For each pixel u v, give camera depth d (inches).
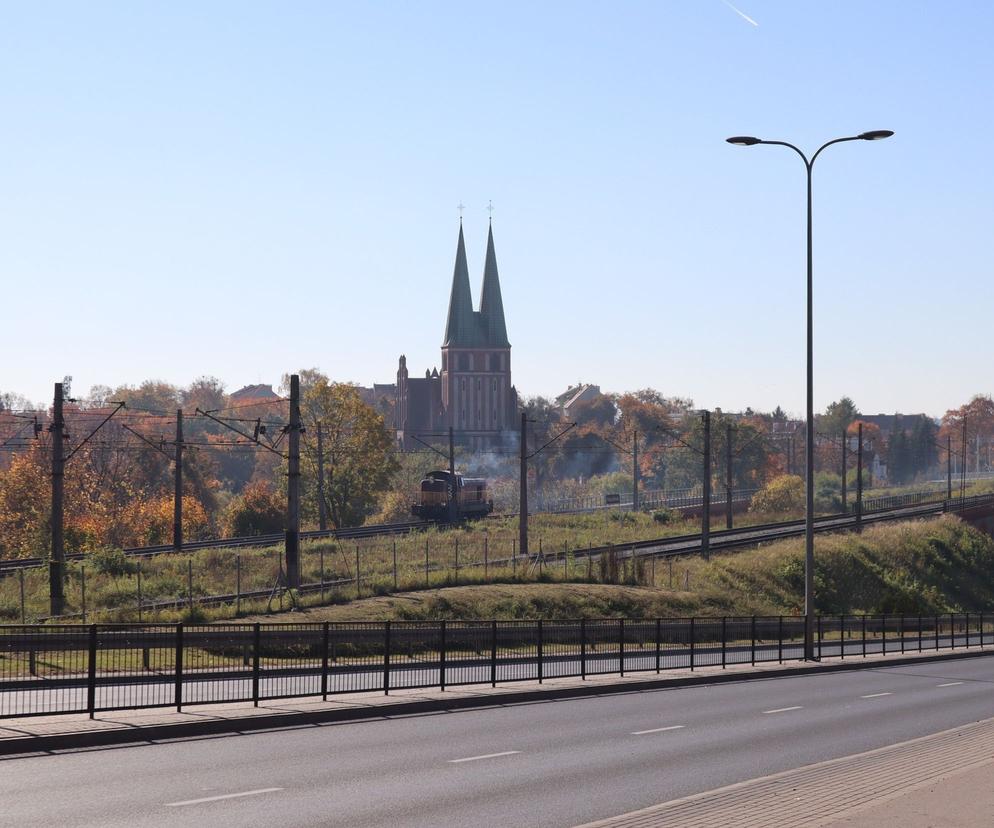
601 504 5964.6
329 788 610.2
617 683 1190.3
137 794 580.4
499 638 1224.8
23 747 709.3
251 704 921.5
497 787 626.2
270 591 2001.7
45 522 3083.2
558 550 2972.4
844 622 2103.8
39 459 3865.7
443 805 573.0
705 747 790.5
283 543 3051.2
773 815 533.0
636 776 668.7
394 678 1087.0
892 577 3272.6
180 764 673.0
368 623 1031.6
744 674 1385.3
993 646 2188.7
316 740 785.6
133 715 836.0
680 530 3902.6
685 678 1280.8
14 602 1866.4
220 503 5324.8
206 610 1769.2
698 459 7135.8
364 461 4335.6
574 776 665.0
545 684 1163.3
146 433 5004.9
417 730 850.8
